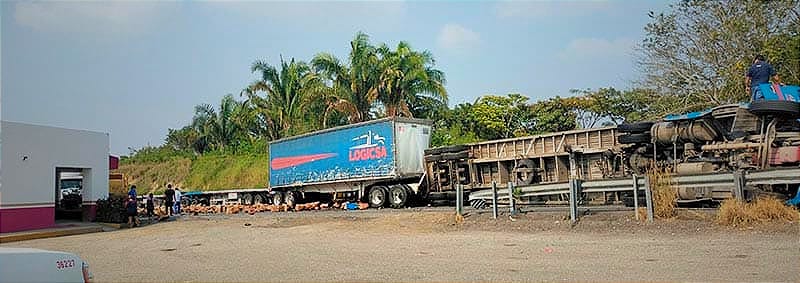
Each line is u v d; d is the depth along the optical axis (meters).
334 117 41.25
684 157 16.83
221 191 38.59
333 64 39.81
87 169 26.62
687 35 28.45
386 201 27.27
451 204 25.62
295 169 31.92
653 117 28.92
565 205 17.36
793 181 12.66
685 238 12.16
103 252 15.43
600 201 18.62
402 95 39.12
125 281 10.11
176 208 33.38
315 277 9.53
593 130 20.64
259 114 50.81
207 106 62.12
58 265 5.49
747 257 9.73
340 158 28.98
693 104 27.52
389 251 12.48
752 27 25.95
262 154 50.78
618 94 42.78
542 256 10.84
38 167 23.66
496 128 43.72
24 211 22.95
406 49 39.62
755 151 14.88
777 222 12.37
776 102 14.30
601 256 10.57
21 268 5.15
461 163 25.25
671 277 8.41
